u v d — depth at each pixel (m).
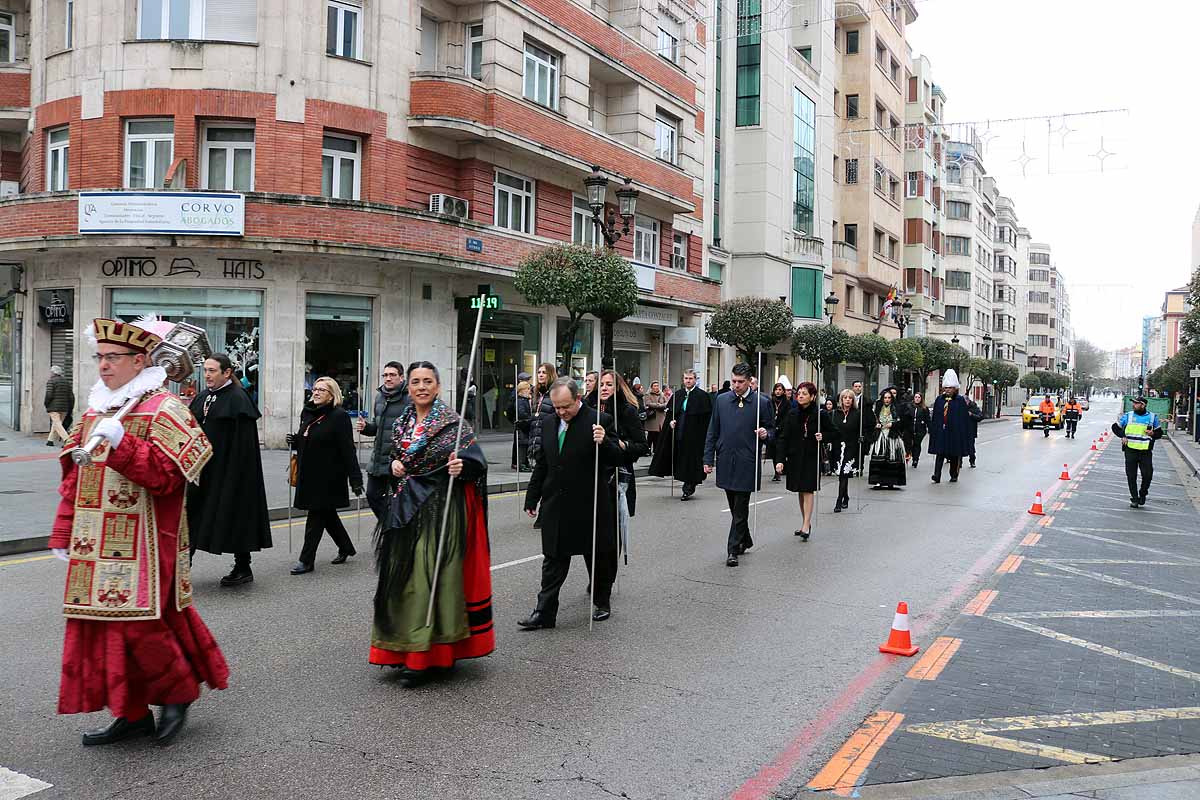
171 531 4.19
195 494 7.42
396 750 4.26
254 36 18.52
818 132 42.75
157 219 17.34
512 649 5.95
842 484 13.12
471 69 21.56
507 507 12.73
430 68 21.23
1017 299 119.81
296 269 18.62
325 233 17.98
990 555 9.76
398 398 8.68
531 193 23.30
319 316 19.09
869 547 10.09
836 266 45.31
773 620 6.82
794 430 10.68
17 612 6.57
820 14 42.88
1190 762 4.20
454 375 21.56
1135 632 6.62
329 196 19.12
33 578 7.66
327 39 19.02
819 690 5.25
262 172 18.31
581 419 6.52
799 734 4.56
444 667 5.41
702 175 32.41
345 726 4.54
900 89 55.75
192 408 7.46
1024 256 125.50
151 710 4.49
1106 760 4.22
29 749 4.21
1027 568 9.08
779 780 4.01
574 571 8.50
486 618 5.38
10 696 4.89
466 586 5.32
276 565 8.42
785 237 39.00
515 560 8.92
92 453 3.91
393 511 5.21
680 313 30.98
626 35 26.19
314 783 3.88
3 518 9.91
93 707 4.05
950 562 9.30
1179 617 7.11
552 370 12.62
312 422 8.10
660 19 28.98
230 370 7.46
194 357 4.62
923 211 58.19
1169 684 5.39
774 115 37.53
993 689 5.26
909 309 54.91
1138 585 8.37
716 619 6.82
